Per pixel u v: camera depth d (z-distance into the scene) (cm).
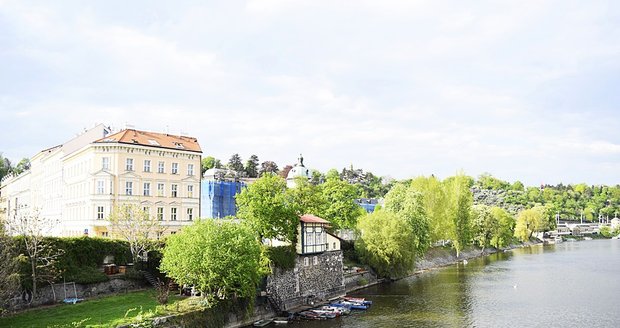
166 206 9462
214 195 12494
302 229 7638
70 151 10456
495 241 16650
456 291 8662
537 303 7625
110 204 8806
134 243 6538
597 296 8212
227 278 5472
